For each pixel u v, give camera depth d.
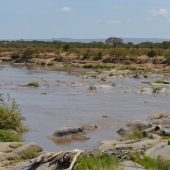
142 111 30.25
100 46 140.12
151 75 62.44
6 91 41.56
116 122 25.59
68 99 36.31
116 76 59.78
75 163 12.21
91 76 59.50
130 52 92.00
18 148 15.85
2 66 82.06
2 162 14.16
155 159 13.00
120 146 14.90
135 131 21.73
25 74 63.44
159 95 40.19
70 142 20.03
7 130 21.09
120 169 11.66
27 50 96.81
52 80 53.88
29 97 37.09
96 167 11.60
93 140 20.58
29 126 23.73
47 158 12.75
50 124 24.58
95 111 29.86
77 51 99.12
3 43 174.12
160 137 18.86
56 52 99.25
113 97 38.19
